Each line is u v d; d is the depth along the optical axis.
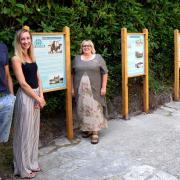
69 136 4.30
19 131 3.30
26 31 3.32
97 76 4.23
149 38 5.82
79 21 4.71
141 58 5.29
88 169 3.46
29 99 3.28
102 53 4.99
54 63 4.10
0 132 3.13
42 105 3.33
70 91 4.25
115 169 3.45
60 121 4.55
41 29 4.16
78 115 4.27
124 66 4.98
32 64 3.34
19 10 3.85
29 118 3.28
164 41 6.29
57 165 3.58
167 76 6.62
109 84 5.18
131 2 5.31
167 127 4.74
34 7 4.09
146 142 4.16
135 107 5.52
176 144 4.09
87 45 4.22
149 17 5.80
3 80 3.04
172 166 3.50
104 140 4.25
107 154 3.82
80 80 4.21
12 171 3.44
